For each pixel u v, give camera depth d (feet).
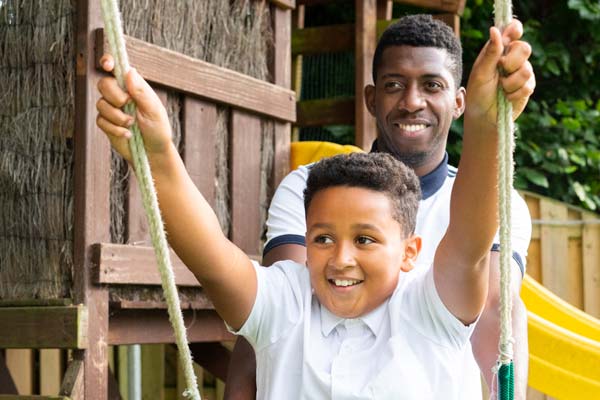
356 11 16.99
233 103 13.30
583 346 13.82
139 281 11.41
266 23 14.35
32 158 11.32
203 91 12.75
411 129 11.23
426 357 7.78
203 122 12.92
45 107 11.28
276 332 8.05
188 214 7.32
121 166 11.61
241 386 9.70
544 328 13.98
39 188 11.25
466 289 7.55
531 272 21.62
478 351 9.55
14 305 11.23
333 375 7.70
